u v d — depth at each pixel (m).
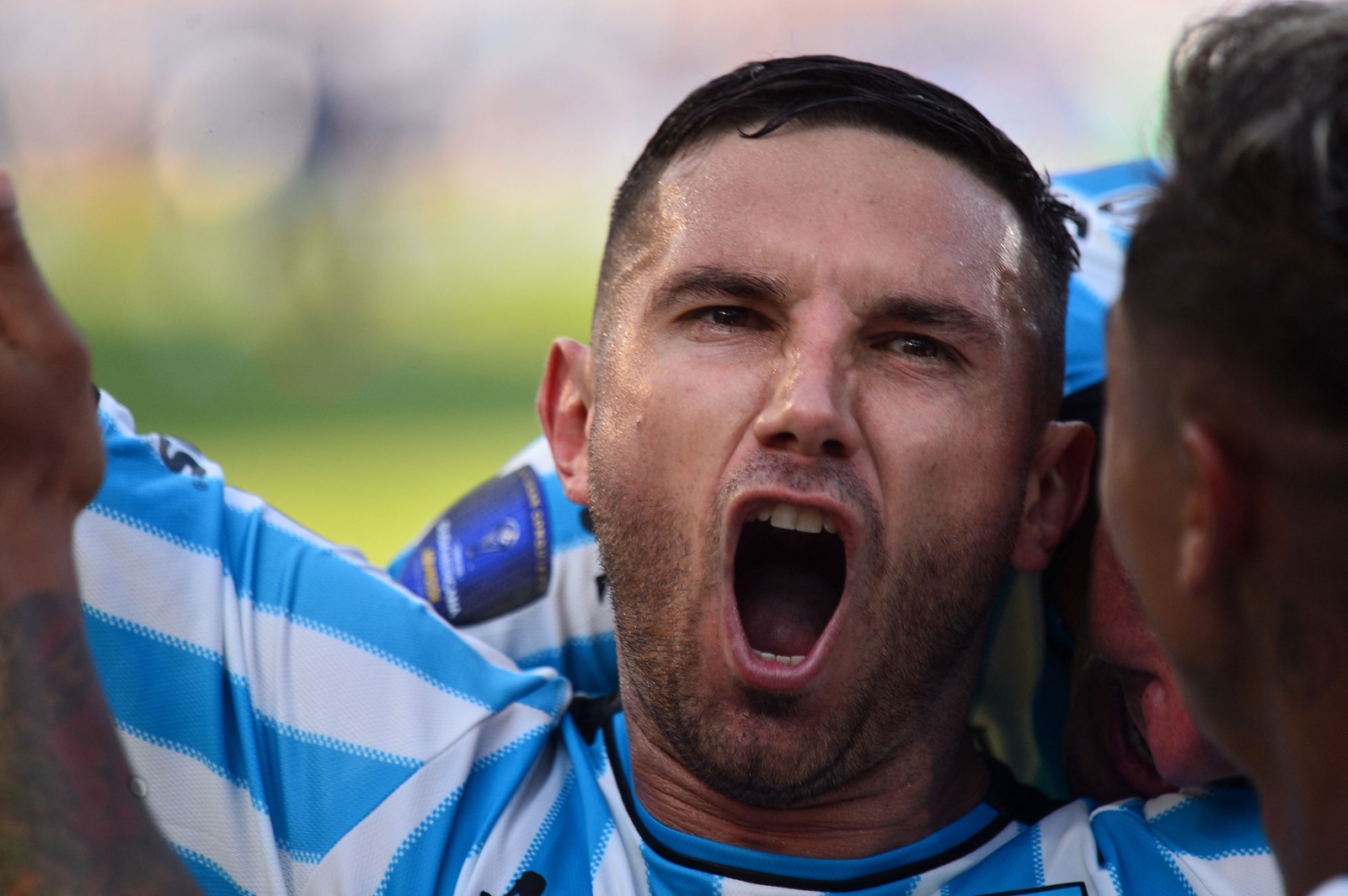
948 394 4.75
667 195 5.02
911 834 4.98
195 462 5.75
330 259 37.97
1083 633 5.38
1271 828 2.98
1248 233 2.70
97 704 3.38
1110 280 6.33
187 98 40.31
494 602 6.26
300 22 40.50
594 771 5.21
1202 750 4.72
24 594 3.30
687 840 4.87
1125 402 3.04
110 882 3.25
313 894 4.84
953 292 4.73
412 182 42.16
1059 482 5.31
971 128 4.98
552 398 5.64
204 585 5.23
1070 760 5.48
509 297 38.84
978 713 5.87
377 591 5.50
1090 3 43.41
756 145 4.92
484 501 6.60
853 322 4.70
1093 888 4.76
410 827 4.89
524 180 44.78
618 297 5.09
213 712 5.00
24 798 3.23
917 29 44.28
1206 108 2.90
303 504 18.41
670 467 4.78
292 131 39.28
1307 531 2.68
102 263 38.31
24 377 3.24
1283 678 2.81
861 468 4.65
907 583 4.74
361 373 30.45
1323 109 2.67
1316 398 2.60
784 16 45.22
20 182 41.47
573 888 4.82
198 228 38.19
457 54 43.66
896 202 4.79
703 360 4.79
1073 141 42.38
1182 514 2.90
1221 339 2.70
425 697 5.23
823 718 4.75
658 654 4.85
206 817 4.88
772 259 4.72
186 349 31.89
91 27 41.47
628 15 45.72
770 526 5.63
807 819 4.92
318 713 5.11
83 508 3.46
